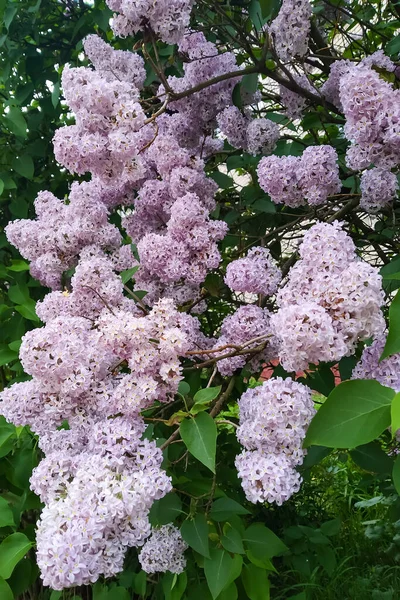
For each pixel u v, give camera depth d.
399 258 0.90
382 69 0.82
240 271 0.82
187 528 0.68
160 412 0.78
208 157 1.25
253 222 1.26
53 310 0.76
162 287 0.98
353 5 1.32
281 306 0.58
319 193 0.90
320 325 0.51
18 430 0.85
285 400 0.55
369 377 0.58
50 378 0.60
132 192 1.11
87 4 1.30
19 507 0.91
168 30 0.83
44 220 0.97
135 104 0.72
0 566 0.67
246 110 1.17
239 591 0.86
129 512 0.51
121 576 0.98
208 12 1.15
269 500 0.54
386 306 0.95
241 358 0.78
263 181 0.94
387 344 0.46
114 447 0.55
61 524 0.50
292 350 0.52
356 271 0.52
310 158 0.89
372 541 1.49
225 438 1.19
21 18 1.28
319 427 0.44
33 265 1.04
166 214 1.04
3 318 1.16
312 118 1.12
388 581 1.34
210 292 1.03
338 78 1.03
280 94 1.12
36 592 1.12
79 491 0.51
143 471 0.54
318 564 1.30
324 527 1.21
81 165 0.75
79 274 0.75
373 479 1.33
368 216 1.18
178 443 0.91
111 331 0.58
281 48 0.94
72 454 0.61
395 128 0.69
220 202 1.29
